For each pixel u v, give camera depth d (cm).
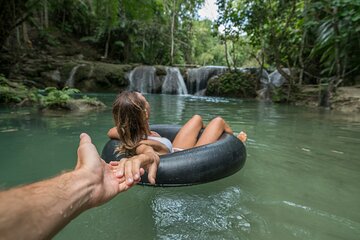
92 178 81
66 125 402
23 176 202
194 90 1480
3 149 271
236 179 207
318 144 318
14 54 1206
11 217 52
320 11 911
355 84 892
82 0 1823
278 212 155
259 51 1579
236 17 1166
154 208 159
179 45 2506
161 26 2080
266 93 1158
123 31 1792
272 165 240
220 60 3125
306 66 1136
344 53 848
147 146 179
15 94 672
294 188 191
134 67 1444
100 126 398
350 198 175
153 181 132
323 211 157
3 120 438
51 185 68
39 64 1250
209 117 545
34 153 259
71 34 1848
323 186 195
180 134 242
